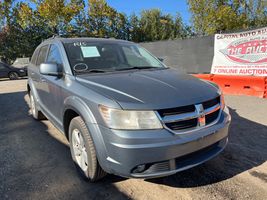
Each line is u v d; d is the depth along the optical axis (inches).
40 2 1090.1
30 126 222.4
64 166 148.8
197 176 134.6
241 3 1028.5
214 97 123.3
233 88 338.0
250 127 206.1
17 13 1182.3
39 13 1104.2
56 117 163.2
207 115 118.6
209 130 115.6
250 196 117.3
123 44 183.8
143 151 103.3
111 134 106.2
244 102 290.7
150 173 107.7
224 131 124.9
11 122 237.1
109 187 126.6
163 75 141.4
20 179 135.9
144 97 109.7
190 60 418.0
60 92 147.1
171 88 119.6
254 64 323.0
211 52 382.9
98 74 141.9
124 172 106.7
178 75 145.4
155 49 470.3
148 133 104.0
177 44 434.9
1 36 1206.3
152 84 123.3
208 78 365.4
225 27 967.0
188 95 115.1
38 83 200.5
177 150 106.8
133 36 1486.2
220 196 117.8
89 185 128.7
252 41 322.3
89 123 114.8
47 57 184.4
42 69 146.9
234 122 219.6
